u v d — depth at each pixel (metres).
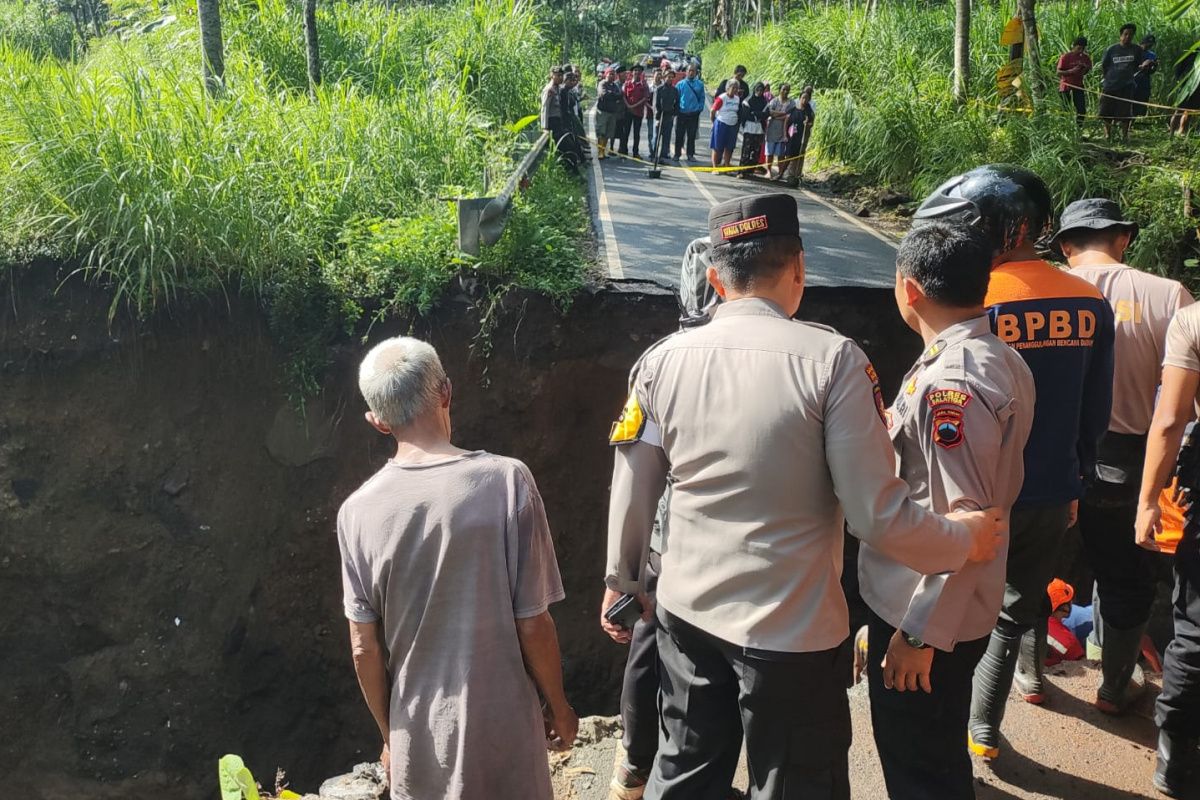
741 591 2.14
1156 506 3.04
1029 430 2.52
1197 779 3.25
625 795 3.13
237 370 7.27
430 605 2.25
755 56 21.58
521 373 7.36
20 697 7.09
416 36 13.73
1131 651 3.59
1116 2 15.41
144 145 7.04
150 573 7.20
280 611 7.33
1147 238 8.83
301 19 12.28
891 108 12.74
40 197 7.02
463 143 9.27
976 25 15.17
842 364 2.08
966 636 2.46
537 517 2.35
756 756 2.23
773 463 2.10
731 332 2.21
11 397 7.05
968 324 2.45
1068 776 3.32
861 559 2.57
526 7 15.06
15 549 7.08
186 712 7.16
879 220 11.51
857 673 3.04
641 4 50.38
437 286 7.30
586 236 9.39
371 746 7.43
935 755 2.54
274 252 7.20
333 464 7.36
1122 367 3.51
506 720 2.27
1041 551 2.93
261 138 7.93
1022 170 2.96
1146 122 12.42
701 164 15.53
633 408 2.33
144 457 7.20
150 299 6.98
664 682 2.40
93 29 18.09
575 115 13.26
